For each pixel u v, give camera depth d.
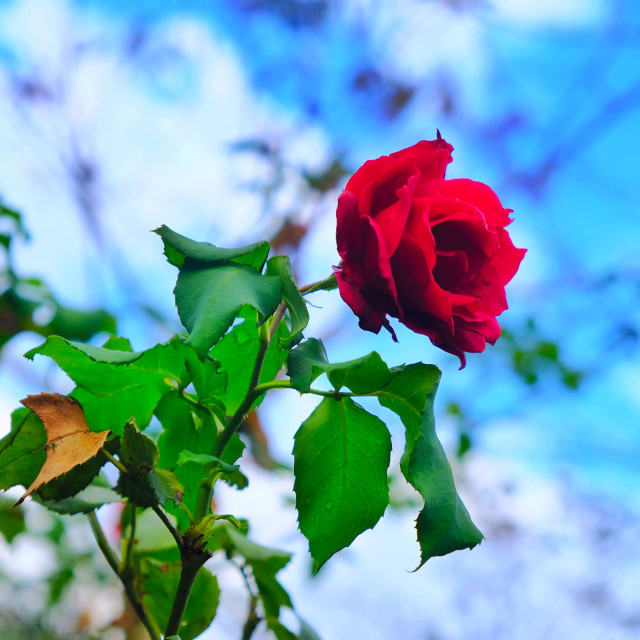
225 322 0.42
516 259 0.49
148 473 0.43
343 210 0.46
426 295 0.46
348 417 0.48
